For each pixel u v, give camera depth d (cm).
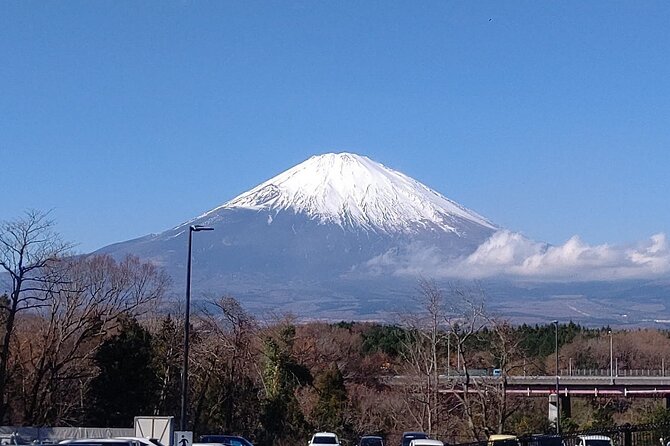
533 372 9875
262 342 8194
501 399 6856
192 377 6844
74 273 7975
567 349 13725
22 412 6188
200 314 8406
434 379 7488
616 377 9788
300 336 11575
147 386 6406
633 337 14775
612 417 9188
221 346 6919
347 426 7894
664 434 5256
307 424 7612
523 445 4478
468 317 7588
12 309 5609
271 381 7981
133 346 6362
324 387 8450
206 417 6944
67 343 6681
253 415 7112
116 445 3159
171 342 6894
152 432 4038
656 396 9656
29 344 6153
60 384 6456
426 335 7894
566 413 9156
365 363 11688
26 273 6059
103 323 6462
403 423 8162
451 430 7525
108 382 6247
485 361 8231
